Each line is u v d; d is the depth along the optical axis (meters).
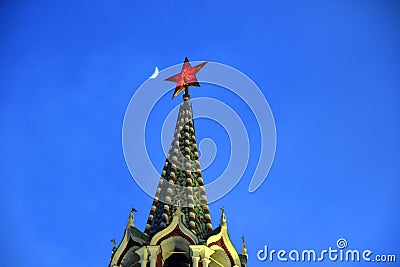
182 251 53.38
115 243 55.41
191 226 54.22
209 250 52.81
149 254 52.53
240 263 54.03
